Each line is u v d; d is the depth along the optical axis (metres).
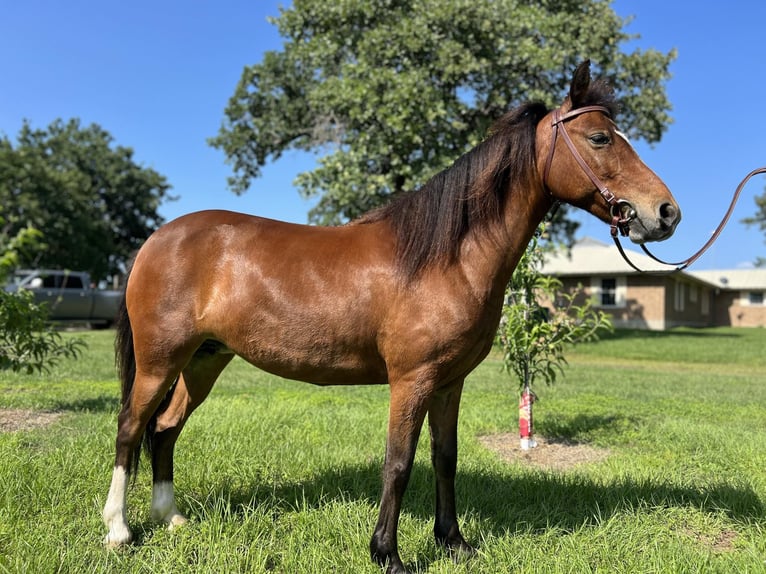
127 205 33.66
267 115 20.98
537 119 2.97
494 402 7.61
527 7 14.59
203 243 3.11
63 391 7.32
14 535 2.90
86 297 19.55
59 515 3.22
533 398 5.50
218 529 3.06
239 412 6.00
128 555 2.88
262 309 2.94
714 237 3.05
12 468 3.72
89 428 5.19
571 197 2.84
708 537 3.40
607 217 2.80
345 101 13.21
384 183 13.02
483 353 2.91
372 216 3.12
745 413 7.19
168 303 3.05
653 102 15.21
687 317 31.94
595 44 14.27
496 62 13.62
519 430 5.91
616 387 9.58
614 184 2.74
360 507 3.45
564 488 3.97
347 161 13.38
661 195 2.65
